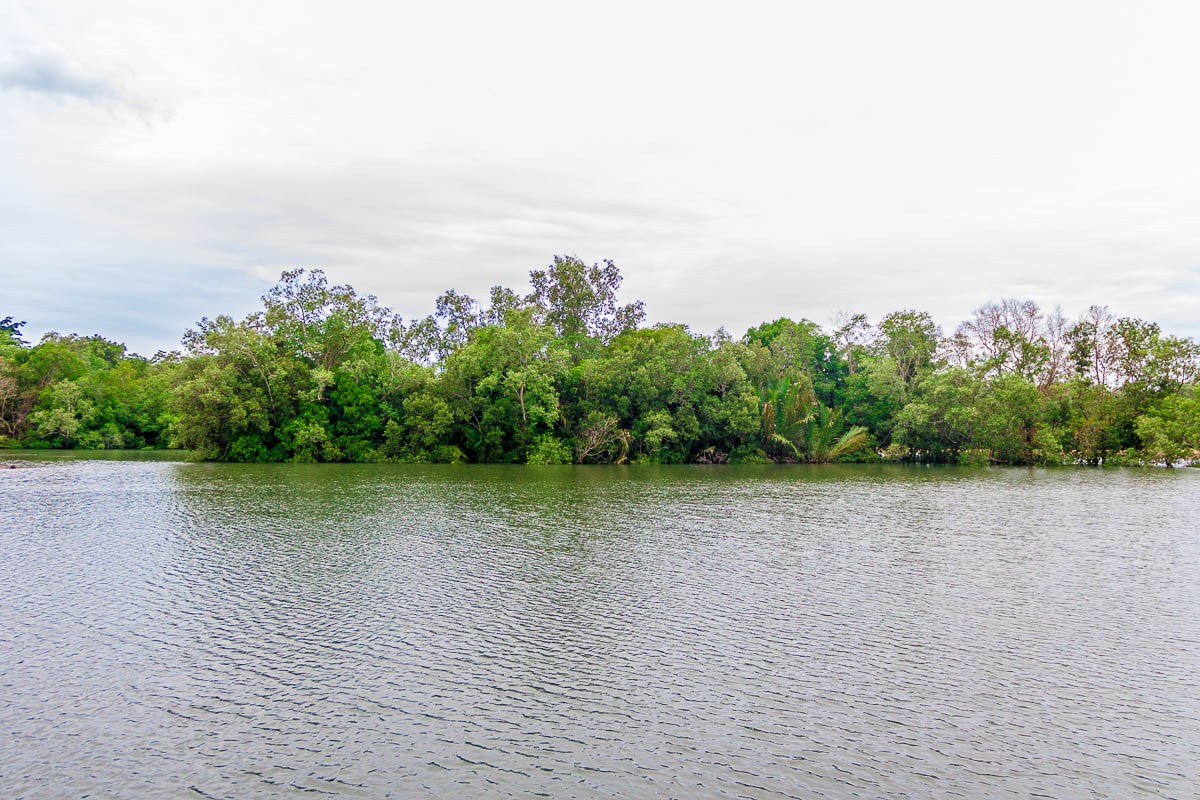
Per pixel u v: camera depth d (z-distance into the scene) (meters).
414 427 71.94
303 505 38.09
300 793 10.55
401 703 13.57
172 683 14.37
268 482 49.81
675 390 77.44
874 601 20.52
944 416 80.88
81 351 111.56
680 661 15.79
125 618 18.30
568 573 23.42
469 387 74.44
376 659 15.73
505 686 14.39
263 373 68.56
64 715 12.96
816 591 21.55
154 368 113.94
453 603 19.92
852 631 17.88
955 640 17.28
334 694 13.92
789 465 78.50
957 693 14.25
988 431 78.81
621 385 76.88
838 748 12.04
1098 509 40.56
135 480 50.59
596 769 11.29
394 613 18.95
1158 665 15.76
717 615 19.09
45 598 19.97
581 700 13.78
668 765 11.44
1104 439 80.88
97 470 59.03
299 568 23.66
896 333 91.81
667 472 64.94
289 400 69.81
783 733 12.55
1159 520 36.19
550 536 29.83
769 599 20.64
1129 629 18.17
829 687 14.49
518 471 63.00
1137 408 81.69
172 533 29.55
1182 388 82.12
